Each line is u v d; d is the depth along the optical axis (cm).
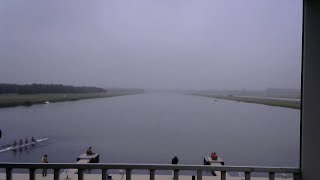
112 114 4159
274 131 2277
